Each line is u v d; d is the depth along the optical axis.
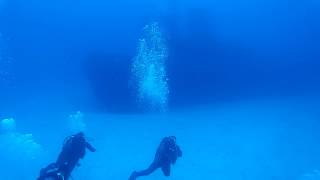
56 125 14.02
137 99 20.69
